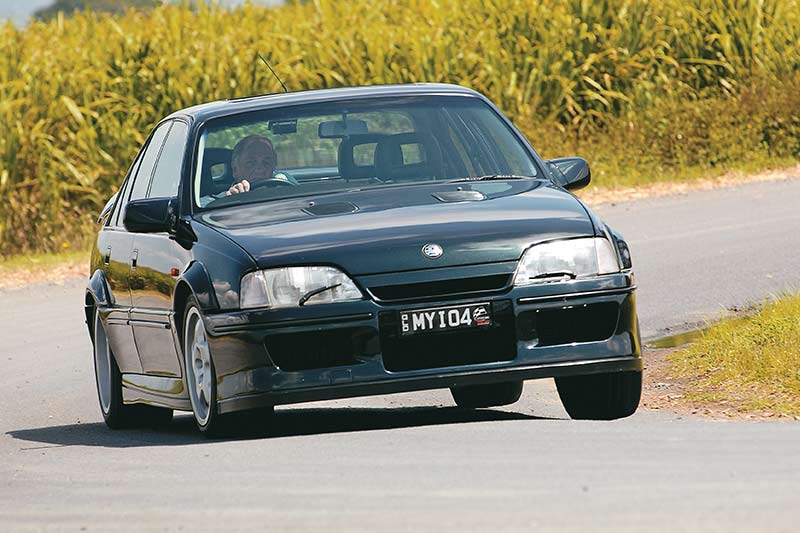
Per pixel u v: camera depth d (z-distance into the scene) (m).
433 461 16.80
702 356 27.64
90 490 17.47
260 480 16.61
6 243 60.94
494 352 20.11
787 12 86.06
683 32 84.25
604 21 82.62
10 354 36.25
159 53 70.75
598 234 20.83
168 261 22.58
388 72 76.06
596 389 21.47
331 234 20.61
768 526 12.35
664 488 14.31
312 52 76.38
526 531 12.67
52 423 27.30
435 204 21.72
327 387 19.75
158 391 23.81
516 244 20.36
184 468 18.22
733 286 39.50
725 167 74.00
